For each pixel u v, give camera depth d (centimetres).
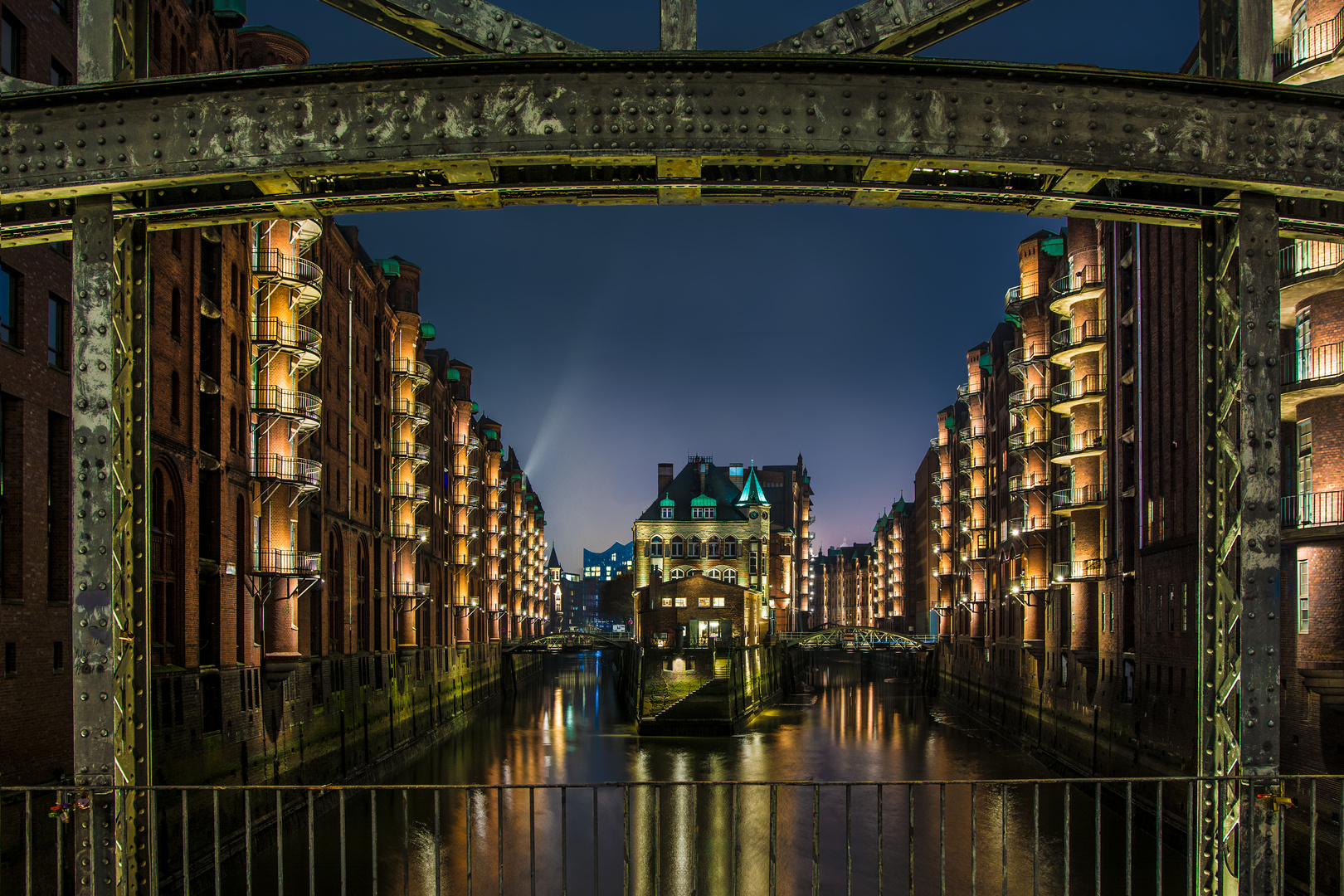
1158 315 4147
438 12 772
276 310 3997
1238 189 777
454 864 3228
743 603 8738
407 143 741
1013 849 3400
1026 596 6225
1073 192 791
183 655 3031
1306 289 2575
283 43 4400
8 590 2262
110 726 744
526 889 2959
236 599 3553
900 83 742
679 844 3575
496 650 10719
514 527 12688
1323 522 2505
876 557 17912
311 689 4253
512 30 770
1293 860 2570
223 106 750
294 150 745
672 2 770
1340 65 2455
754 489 10775
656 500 10925
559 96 741
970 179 788
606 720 8050
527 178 801
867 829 3747
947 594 10319
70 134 755
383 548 6072
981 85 744
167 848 2684
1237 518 780
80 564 753
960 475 10281
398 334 6475
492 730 7306
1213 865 772
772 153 738
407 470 6475
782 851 3444
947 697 9862
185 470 3106
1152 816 3738
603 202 824
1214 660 795
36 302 2391
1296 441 2739
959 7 759
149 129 752
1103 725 4656
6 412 2306
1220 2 796
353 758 4762
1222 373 800
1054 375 6106
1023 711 6475
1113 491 4709
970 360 8906
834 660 19800
